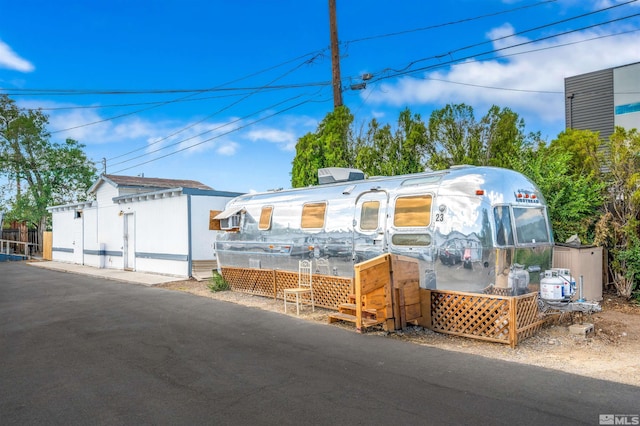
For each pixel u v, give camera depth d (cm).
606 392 502
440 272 808
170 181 2691
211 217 1487
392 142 1380
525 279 780
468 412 452
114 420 451
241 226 1295
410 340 752
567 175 1134
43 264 2566
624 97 1730
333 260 1015
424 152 1325
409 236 861
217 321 920
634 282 1022
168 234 1767
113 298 1248
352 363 621
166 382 559
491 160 1202
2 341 786
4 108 3425
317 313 984
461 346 710
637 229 1050
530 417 439
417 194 868
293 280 1121
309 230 1077
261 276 1223
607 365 603
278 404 482
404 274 807
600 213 1075
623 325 823
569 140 1177
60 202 3522
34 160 3469
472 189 792
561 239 1061
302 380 555
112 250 2184
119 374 594
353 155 1507
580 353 661
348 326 852
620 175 1045
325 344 724
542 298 777
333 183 1109
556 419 434
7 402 503
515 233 775
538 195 852
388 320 785
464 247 775
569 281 776
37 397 516
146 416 459
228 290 1334
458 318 768
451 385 529
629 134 1058
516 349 682
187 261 1658
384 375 568
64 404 495
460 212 793
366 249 941
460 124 1269
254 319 930
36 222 3456
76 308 1101
